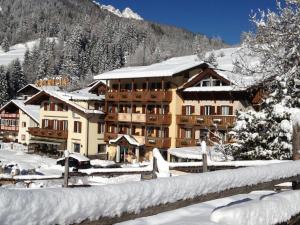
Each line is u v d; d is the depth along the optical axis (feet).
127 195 13.24
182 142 125.70
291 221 17.02
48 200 10.40
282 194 17.76
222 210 13.65
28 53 438.40
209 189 17.63
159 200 14.92
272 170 21.86
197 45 441.68
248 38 68.03
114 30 503.20
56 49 456.45
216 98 121.08
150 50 456.45
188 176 16.72
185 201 16.42
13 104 191.21
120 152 143.23
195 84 125.59
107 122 148.56
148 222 14.24
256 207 14.49
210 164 36.19
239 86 73.31
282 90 59.93
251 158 58.70
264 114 58.90
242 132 60.29
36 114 179.63
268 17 66.69
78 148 150.61
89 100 147.33
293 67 61.62
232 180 18.98
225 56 255.29
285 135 56.34
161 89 133.18
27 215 9.78
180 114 129.59
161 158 30.63
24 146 177.58
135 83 141.28
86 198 11.62
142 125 138.82
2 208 9.18
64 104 155.84
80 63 401.49
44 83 237.25
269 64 66.08
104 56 402.31
